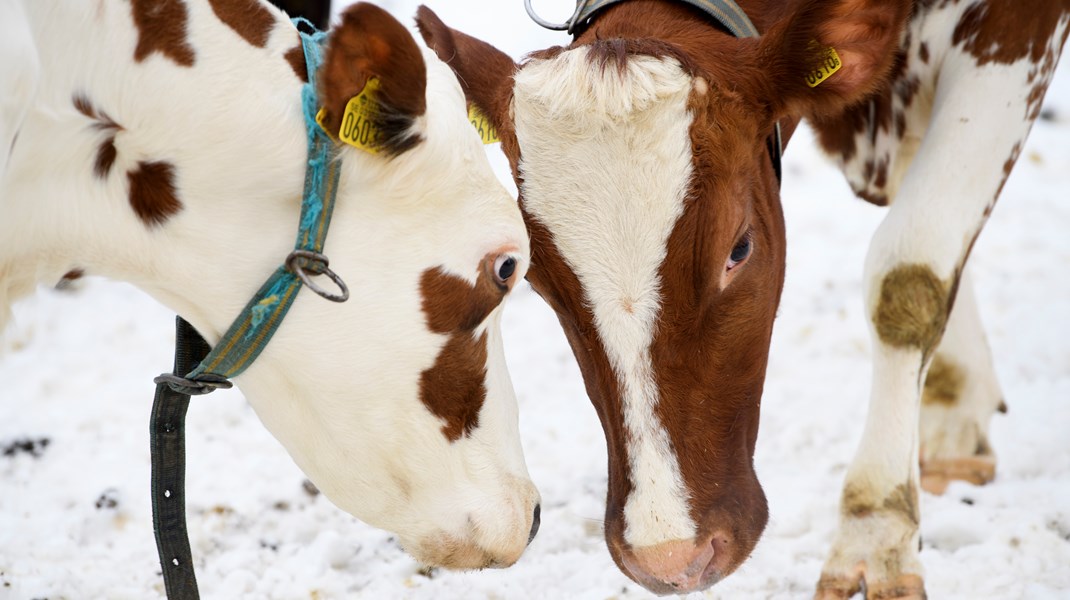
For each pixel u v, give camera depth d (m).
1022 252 10.08
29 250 3.96
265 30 4.02
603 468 7.09
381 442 4.27
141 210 3.96
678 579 4.49
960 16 5.31
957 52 5.33
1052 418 7.23
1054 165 12.04
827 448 7.16
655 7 5.25
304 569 5.96
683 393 4.59
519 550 4.55
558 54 4.79
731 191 4.60
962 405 6.65
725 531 4.63
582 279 4.53
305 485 6.89
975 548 5.74
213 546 6.31
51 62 3.76
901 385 5.29
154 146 3.90
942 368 6.63
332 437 4.28
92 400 8.09
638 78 4.55
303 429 4.31
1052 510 6.08
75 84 3.79
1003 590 5.39
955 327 6.58
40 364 8.66
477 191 4.11
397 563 6.00
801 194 11.79
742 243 4.70
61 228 3.93
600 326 4.54
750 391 4.88
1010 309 8.95
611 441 4.68
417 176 3.96
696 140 4.51
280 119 3.93
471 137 4.11
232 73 3.92
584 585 5.74
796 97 4.80
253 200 3.97
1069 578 5.43
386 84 3.71
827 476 6.75
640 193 4.46
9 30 3.55
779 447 7.19
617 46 4.69
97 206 3.94
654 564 4.48
